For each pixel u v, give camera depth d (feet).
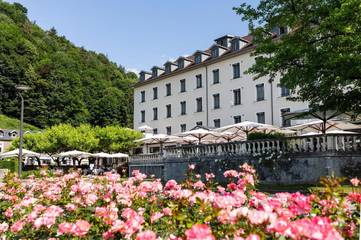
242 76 130.52
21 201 18.75
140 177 20.72
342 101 57.31
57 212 14.44
